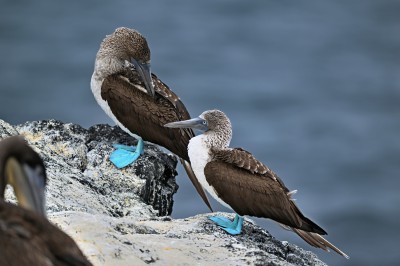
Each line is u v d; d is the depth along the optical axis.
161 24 66.19
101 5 69.56
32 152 7.73
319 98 52.06
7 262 6.64
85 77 55.00
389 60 61.16
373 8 70.25
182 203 31.91
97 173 15.17
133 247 10.68
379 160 42.25
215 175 14.54
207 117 15.21
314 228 14.10
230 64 57.69
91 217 11.17
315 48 62.53
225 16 67.50
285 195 14.27
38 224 6.92
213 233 13.06
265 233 13.74
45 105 50.22
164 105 17.38
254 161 14.65
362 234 33.56
